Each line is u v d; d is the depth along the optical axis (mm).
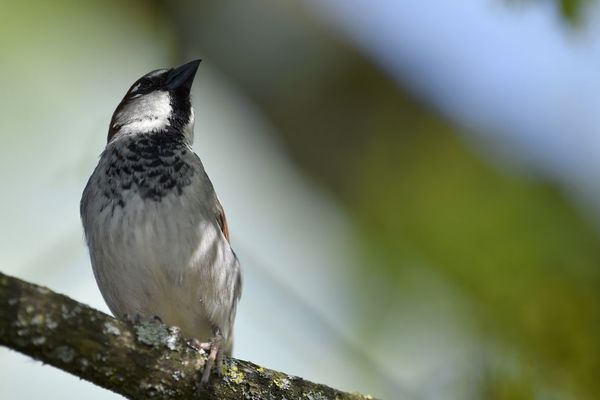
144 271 9492
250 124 12172
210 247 9695
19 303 7000
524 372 11078
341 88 10961
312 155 10898
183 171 9648
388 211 11312
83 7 11688
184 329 10281
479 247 11812
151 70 11742
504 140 12172
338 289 11492
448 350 11336
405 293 11453
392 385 10852
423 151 11422
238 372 8109
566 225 12242
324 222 11844
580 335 11531
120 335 7457
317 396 8289
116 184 9516
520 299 11773
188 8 10648
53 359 7160
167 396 7730
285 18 10781
